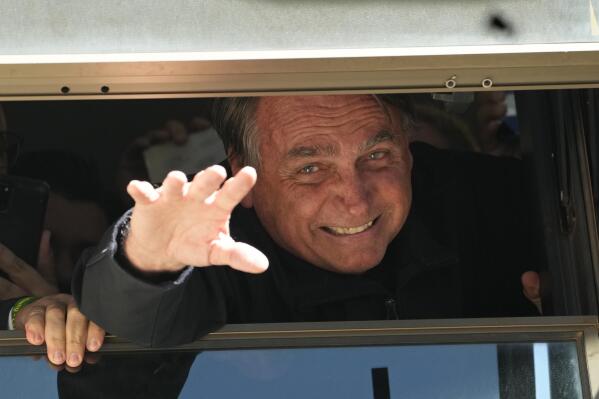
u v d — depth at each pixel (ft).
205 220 16.15
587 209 20.61
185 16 16.17
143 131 31.63
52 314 19.34
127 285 17.56
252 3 16.22
